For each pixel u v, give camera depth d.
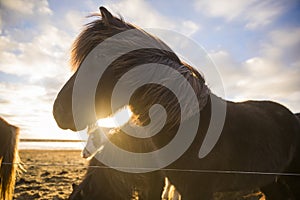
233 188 1.88
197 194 1.73
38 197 5.46
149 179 2.46
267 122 2.11
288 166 2.31
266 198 2.72
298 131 2.33
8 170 2.98
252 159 1.91
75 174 9.67
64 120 1.83
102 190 2.84
